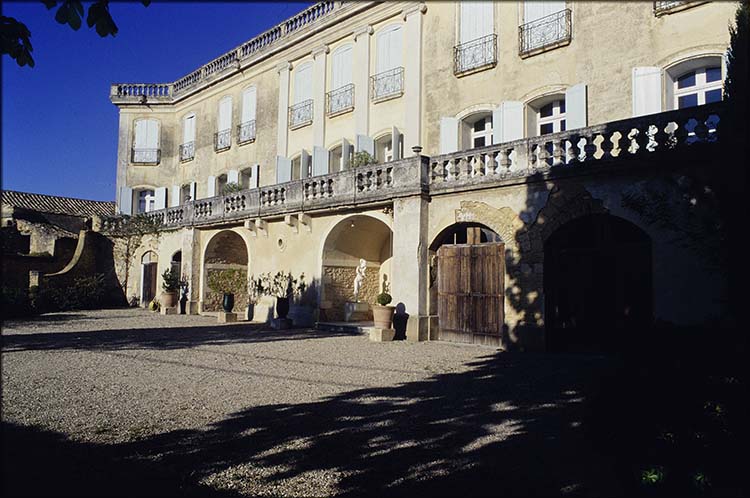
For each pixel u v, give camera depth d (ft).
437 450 15.40
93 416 18.57
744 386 13.11
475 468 14.01
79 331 45.75
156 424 17.74
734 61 21.65
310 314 52.31
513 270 37.35
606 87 41.70
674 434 13.12
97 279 75.00
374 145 57.52
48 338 40.42
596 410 15.96
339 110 61.87
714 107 29.27
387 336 41.52
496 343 38.58
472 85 50.21
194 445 15.64
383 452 15.20
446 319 42.01
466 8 51.52
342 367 29.27
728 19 36.52
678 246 30.12
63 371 26.86
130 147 88.99
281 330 49.39
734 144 20.34
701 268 29.25
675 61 38.58
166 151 88.53
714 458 12.55
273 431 17.10
